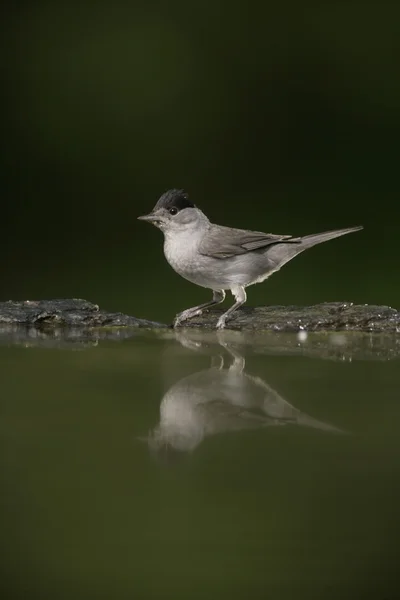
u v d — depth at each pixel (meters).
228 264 10.68
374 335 9.78
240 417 6.24
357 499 4.81
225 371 7.64
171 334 9.82
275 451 5.48
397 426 5.98
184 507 4.74
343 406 6.51
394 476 5.11
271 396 6.80
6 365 7.88
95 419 6.15
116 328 10.28
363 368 7.82
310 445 5.64
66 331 9.95
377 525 4.54
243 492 4.88
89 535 4.46
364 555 4.35
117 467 5.25
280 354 8.53
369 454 5.47
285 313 10.48
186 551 4.39
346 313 10.28
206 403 6.56
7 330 10.01
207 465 5.30
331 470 5.20
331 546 4.43
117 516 4.62
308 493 4.88
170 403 6.55
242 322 10.27
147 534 4.48
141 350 8.70
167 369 7.76
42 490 4.87
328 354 8.52
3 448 5.50
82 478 5.07
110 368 7.74
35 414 6.25
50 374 7.52
